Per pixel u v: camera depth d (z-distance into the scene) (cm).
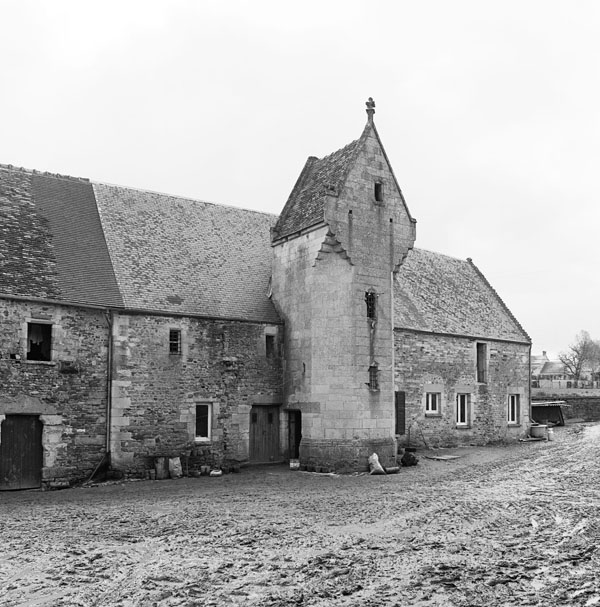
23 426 1894
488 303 3619
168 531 1252
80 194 2428
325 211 2214
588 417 4922
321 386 2227
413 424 2839
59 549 1116
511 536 1216
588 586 906
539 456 2702
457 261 3872
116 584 930
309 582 935
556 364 11675
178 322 2177
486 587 907
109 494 1748
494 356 3309
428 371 2933
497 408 3291
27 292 1911
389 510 1470
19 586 923
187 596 879
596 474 2133
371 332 2259
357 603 847
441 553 1091
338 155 2447
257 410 2359
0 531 1263
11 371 1866
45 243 2125
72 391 1966
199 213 2689
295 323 2359
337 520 1358
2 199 2186
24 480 1872
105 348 2044
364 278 2262
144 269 2272
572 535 1222
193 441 2164
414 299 3116
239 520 1357
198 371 2200
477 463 2478
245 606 840
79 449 1962
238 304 2364
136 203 2544
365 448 2186
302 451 2248
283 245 2456
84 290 2042
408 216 2417
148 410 2088
